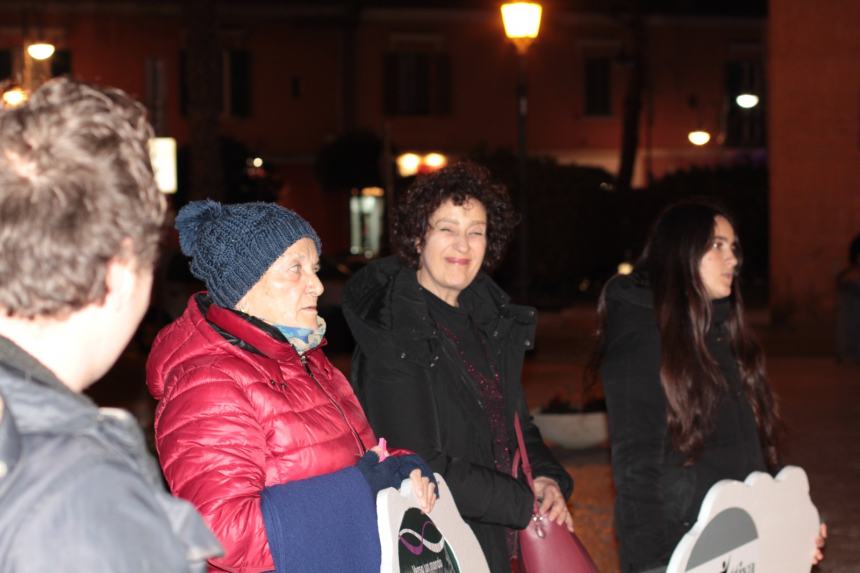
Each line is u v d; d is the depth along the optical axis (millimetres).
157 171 1614
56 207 1413
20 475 1312
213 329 2611
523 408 3615
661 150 31984
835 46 17125
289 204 30281
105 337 1519
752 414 3496
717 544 2947
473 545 2816
